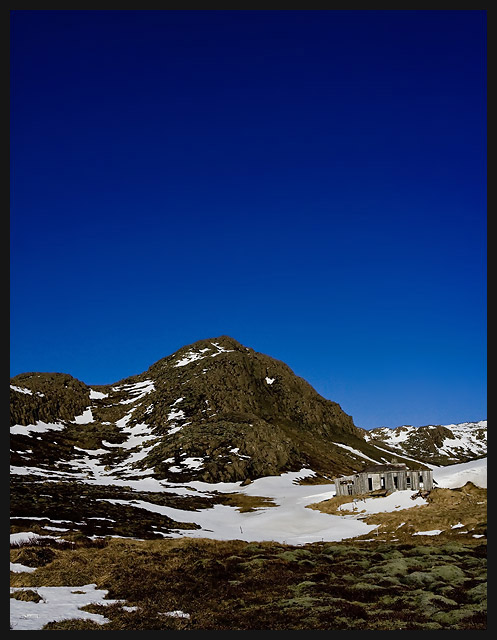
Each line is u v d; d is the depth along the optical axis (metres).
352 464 174.62
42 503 65.88
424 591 28.80
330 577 33.62
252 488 112.44
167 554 41.16
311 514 73.31
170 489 107.69
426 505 68.81
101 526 56.41
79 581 31.45
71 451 150.00
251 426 158.75
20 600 26.16
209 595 29.44
